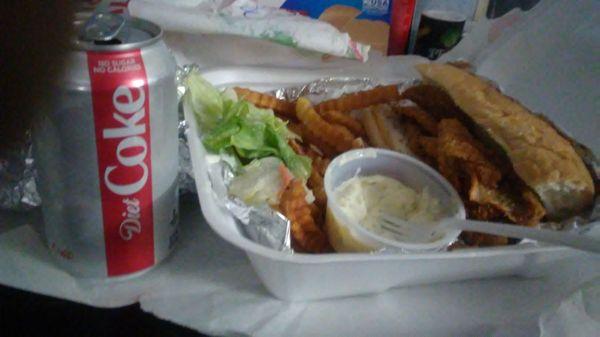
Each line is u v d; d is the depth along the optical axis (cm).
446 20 40
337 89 37
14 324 22
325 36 35
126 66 18
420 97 35
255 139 28
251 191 25
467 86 32
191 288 23
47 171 20
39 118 17
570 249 24
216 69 35
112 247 22
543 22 38
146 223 22
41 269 23
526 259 24
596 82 36
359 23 40
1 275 22
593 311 23
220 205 23
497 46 40
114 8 25
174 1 34
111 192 20
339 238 25
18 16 11
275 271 22
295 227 25
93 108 18
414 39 43
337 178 29
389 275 23
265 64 38
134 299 22
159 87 20
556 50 38
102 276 22
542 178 26
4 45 11
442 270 24
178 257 25
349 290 24
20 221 26
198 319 22
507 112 30
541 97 38
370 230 26
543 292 25
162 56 20
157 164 21
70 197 20
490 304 24
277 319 22
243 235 23
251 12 35
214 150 28
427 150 32
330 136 31
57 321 22
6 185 23
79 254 22
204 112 30
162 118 20
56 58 13
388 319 23
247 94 33
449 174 29
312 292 23
